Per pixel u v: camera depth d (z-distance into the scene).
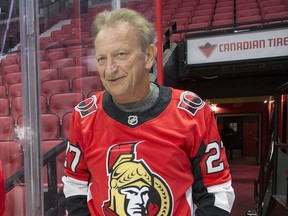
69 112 3.07
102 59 0.80
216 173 0.83
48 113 3.15
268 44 4.55
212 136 0.85
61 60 4.38
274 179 2.75
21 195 2.04
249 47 4.62
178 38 5.91
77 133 0.90
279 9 6.46
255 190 3.80
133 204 0.81
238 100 10.45
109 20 0.80
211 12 7.33
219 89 6.13
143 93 0.83
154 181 0.81
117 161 0.83
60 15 4.82
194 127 0.83
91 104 0.91
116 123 0.84
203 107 0.86
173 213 0.81
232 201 0.86
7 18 3.67
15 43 3.71
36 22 2.17
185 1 8.69
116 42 0.77
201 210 0.82
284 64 4.92
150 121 0.83
